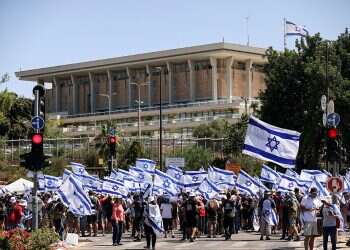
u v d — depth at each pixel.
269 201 29.44
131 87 151.50
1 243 20.73
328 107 29.34
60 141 86.00
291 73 64.12
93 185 40.34
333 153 25.30
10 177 64.44
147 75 148.25
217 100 134.38
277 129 22.47
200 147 82.56
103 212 33.56
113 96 155.00
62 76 164.50
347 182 37.09
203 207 32.53
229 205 29.78
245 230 35.53
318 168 61.50
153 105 147.38
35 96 24.08
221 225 33.03
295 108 63.59
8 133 101.69
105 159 78.69
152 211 25.41
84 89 161.50
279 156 22.39
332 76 61.53
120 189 35.69
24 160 23.42
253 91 144.88
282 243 27.45
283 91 63.97
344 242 26.86
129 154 78.75
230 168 59.28
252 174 72.38
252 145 22.52
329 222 21.28
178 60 144.50
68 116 152.38
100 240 30.55
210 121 125.81
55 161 75.12
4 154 80.00
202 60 142.12
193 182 39.44
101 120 146.38
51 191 37.50
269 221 29.36
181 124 130.62
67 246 27.25
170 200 32.09
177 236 32.03
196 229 30.27
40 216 31.39
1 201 34.41
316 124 60.47
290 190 33.62
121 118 144.00
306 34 65.25
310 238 21.72
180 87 145.00
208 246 26.52
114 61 151.12
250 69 144.25
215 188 35.44
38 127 23.98
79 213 28.50
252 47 142.00
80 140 86.56
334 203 23.31
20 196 38.31
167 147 87.56
